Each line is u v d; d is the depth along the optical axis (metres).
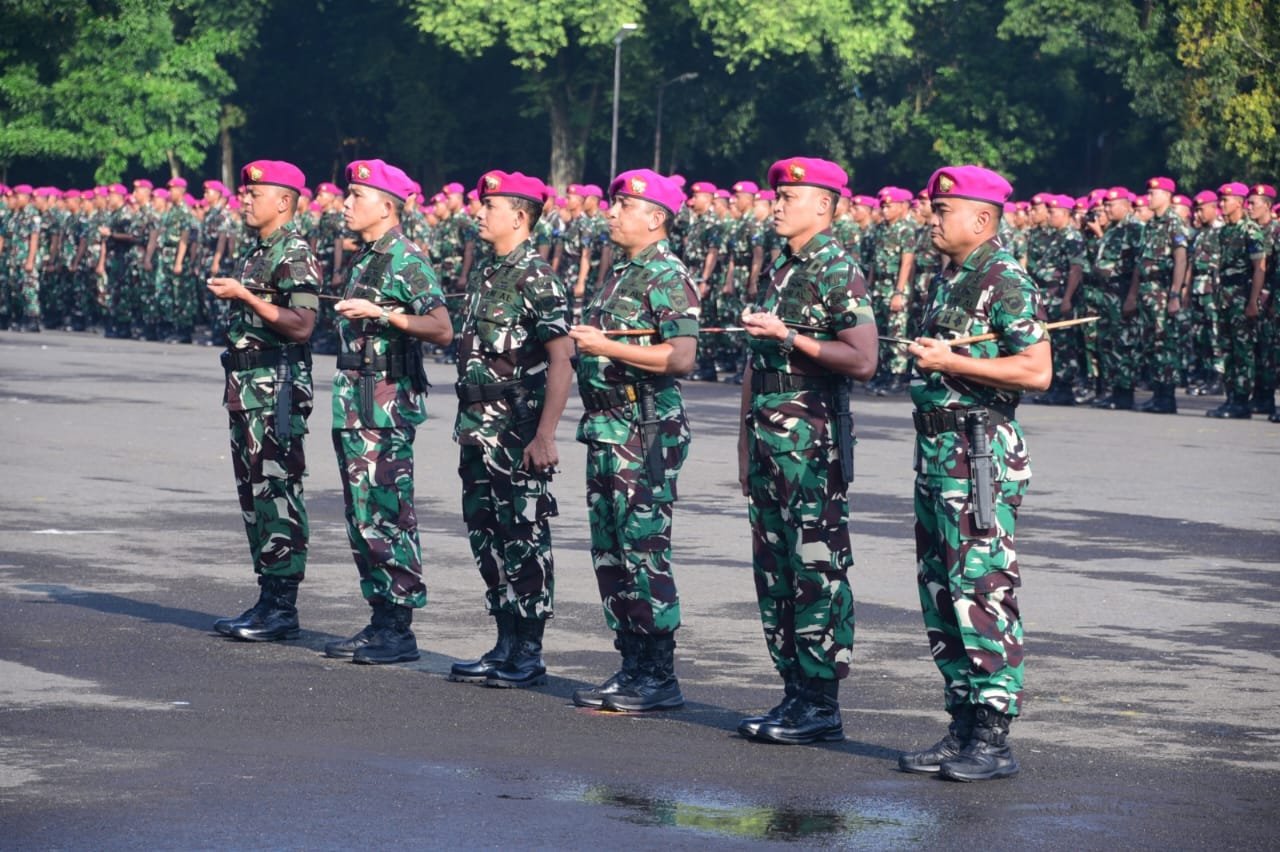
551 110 90.50
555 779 8.72
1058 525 17.19
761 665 11.43
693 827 7.96
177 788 8.41
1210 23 61.44
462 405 11.02
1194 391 33.91
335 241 39.03
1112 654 11.81
